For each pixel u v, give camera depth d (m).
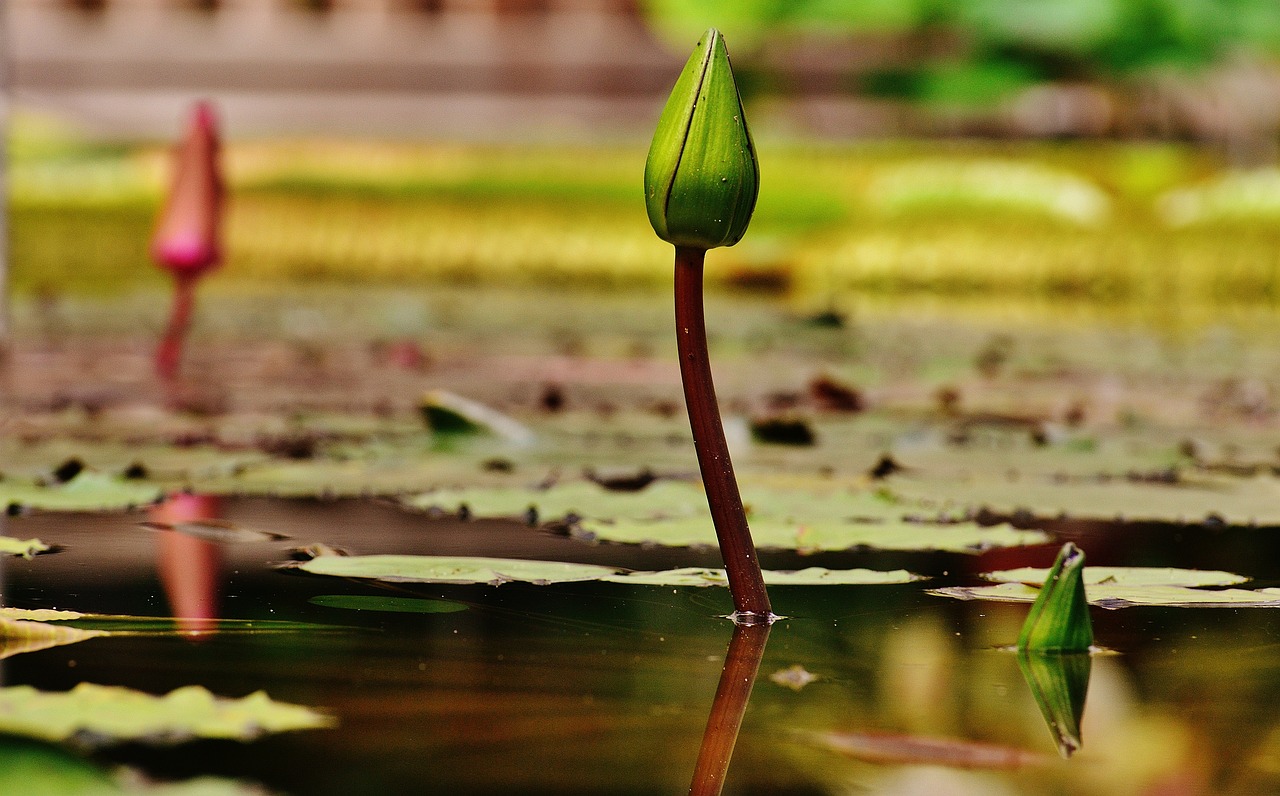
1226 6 16.70
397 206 16.58
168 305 10.48
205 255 3.99
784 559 3.00
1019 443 3.91
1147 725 2.68
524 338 7.88
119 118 22.45
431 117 22.95
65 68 22.36
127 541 3.01
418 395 4.95
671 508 3.13
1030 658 2.77
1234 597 2.89
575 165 17.44
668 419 4.39
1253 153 19.88
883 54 22.08
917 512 3.14
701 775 2.62
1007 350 7.45
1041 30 17.42
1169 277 14.78
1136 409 4.84
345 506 3.16
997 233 15.39
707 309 11.16
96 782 2.58
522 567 2.94
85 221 15.93
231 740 2.63
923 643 2.79
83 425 3.95
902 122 22.53
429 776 2.61
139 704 2.65
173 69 22.56
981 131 22.38
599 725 2.67
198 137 3.96
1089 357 6.99
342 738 2.64
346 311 10.15
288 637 2.78
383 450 3.59
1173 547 3.05
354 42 22.88
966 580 2.94
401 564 2.94
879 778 2.62
